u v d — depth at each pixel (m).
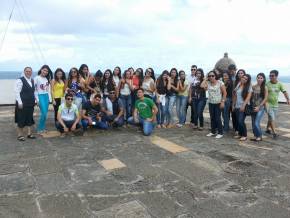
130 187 4.32
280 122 9.13
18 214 3.57
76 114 7.06
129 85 8.16
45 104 7.21
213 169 5.03
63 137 6.96
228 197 4.04
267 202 3.90
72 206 3.77
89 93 8.02
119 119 7.80
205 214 3.60
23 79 6.50
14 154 5.73
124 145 6.40
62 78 7.58
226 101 7.42
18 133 7.02
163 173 4.85
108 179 4.60
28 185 4.37
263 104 6.66
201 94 7.74
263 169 5.05
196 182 4.50
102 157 5.61
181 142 6.69
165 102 8.20
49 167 5.08
